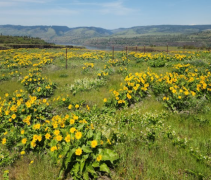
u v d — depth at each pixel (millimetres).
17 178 4281
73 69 19391
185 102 7375
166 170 3943
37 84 13484
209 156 4379
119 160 4297
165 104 7672
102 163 4027
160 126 5766
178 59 21672
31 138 5363
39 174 4188
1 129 6742
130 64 20516
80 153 3828
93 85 11969
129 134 5402
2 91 12945
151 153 4629
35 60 29438
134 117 6633
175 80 9898
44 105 8531
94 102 9383
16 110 7492
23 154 5152
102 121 6676
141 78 10031
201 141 4996
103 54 35031
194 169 3938
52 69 20016
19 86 14094
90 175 4020
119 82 12617
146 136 5250
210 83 8930
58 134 4863
